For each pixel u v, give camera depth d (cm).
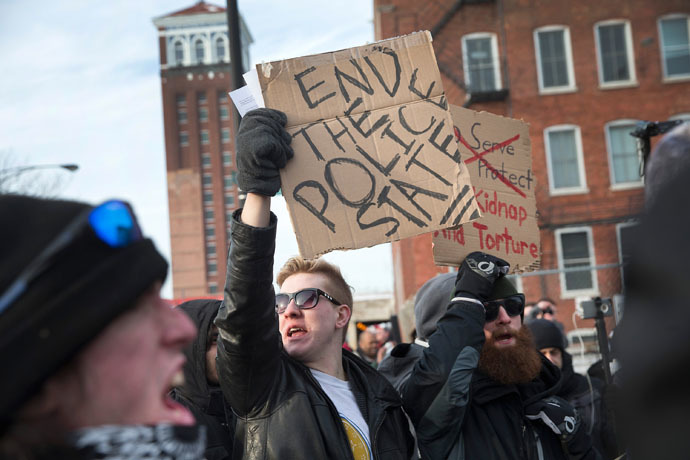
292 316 275
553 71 2536
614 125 2511
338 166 259
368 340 908
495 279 300
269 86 260
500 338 310
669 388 76
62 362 69
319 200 255
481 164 320
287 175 254
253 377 242
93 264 71
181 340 83
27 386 66
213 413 295
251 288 229
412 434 282
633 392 79
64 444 71
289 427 244
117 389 75
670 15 2556
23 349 66
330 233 254
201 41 10419
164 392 83
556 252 2303
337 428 252
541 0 2562
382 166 263
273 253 233
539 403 305
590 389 468
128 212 76
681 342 75
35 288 68
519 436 299
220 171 10225
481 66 2567
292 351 271
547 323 482
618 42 2558
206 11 10356
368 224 257
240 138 234
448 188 264
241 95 261
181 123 10306
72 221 73
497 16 2573
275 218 237
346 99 266
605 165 2480
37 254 69
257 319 233
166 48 10419
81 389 73
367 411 269
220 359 246
